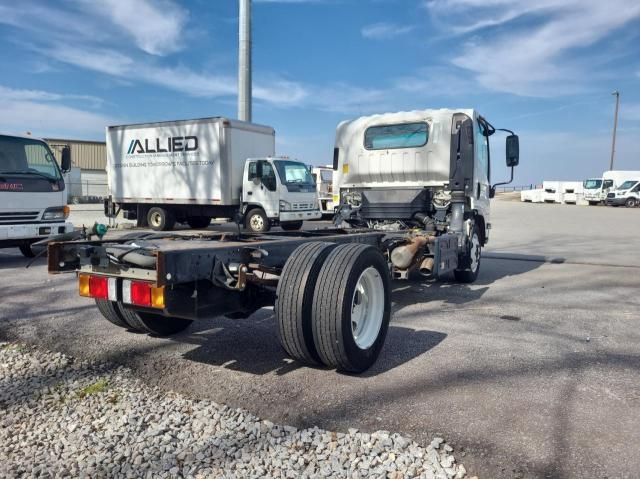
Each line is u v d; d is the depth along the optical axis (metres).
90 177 44.19
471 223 7.29
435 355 4.33
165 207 17.91
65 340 4.67
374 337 4.03
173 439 2.88
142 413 3.18
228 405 3.31
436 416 3.17
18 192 9.01
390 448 2.78
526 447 2.81
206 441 2.85
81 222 20.41
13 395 3.46
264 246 4.09
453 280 7.96
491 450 2.78
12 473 2.55
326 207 21.47
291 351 3.77
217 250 3.64
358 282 3.73
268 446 2.80
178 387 3.61
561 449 2.79
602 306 6.27
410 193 7.24
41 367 3.97
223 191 16.27
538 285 7.68
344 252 3.77
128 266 3.51
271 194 15.67
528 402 3.38
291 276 3.69
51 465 2.62
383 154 7.73
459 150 6.94
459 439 2.89
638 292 7.16
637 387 3.66
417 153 7.45
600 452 2.77
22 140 9.29
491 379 3.78
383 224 7.54
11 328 5.06
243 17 18.38
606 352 4.45
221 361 4.15
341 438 2.89
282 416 3.17
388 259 5.84
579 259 10.80
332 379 3.77
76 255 3.83
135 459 2.67
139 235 5.06
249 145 16.83
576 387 3.65
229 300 3.85
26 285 7.29
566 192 42.97
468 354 4.36
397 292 7.07
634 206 37.66
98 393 3.49
